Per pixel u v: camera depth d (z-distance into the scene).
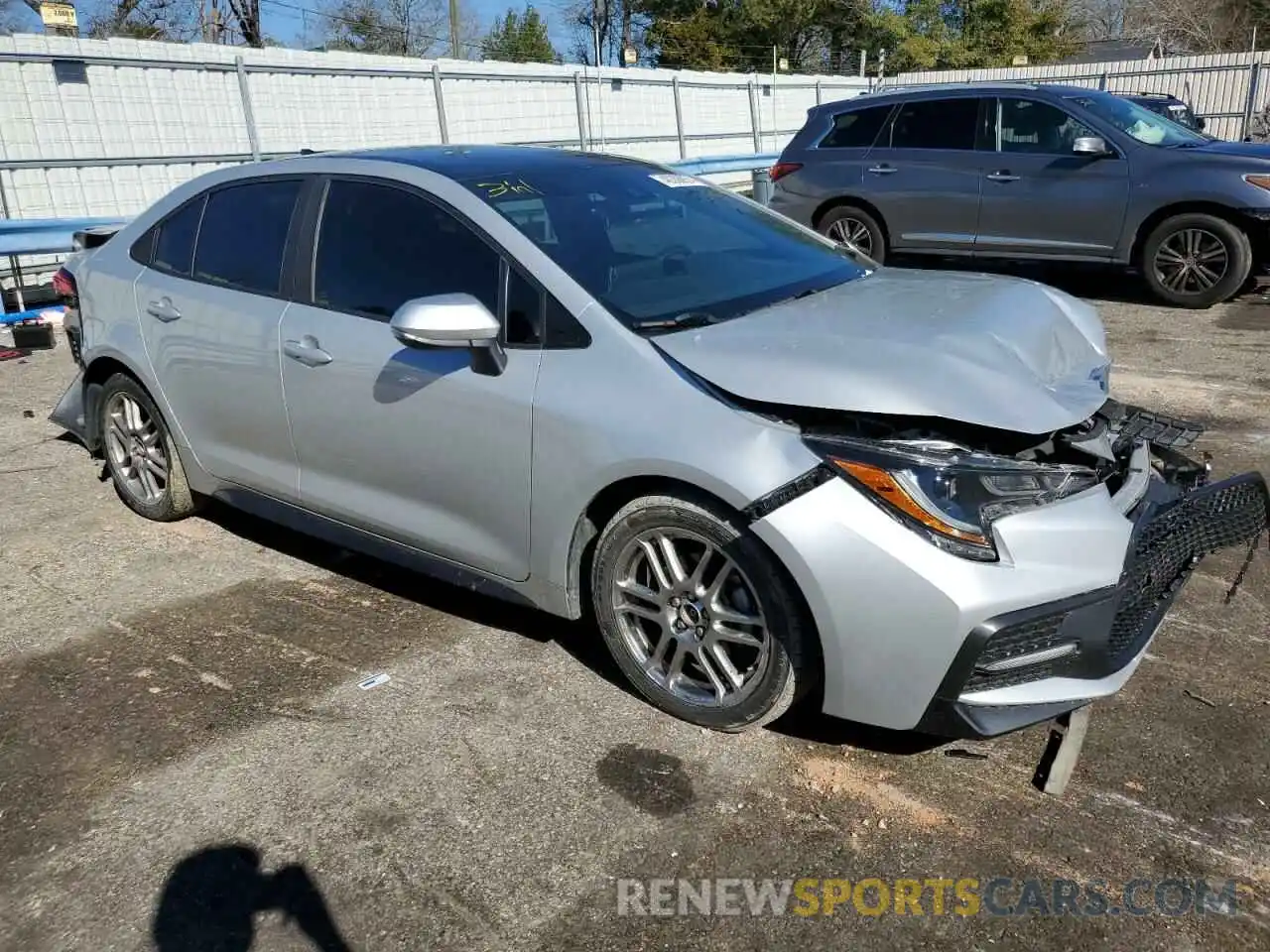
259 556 4.33
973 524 2.51
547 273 3.11
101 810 2.74
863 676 2.62
